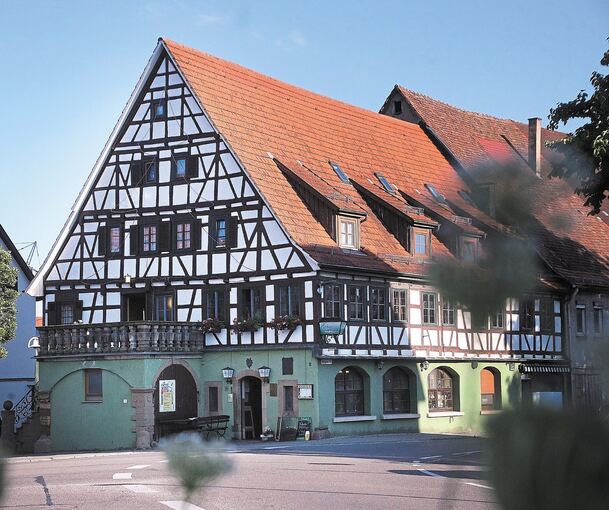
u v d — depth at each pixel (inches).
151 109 1387.8
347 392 1279.5
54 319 1440.7
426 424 1373.0
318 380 1216.8
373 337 1298.0
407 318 1352.1
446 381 1422.2
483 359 1440.7
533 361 1497.3
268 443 1173.7
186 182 1353.3
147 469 778.2
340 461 824.9
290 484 636.1
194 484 98.0
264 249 1278.3
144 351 1222.9
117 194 1407.5
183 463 98.1
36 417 1312.7
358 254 1311.5
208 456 98.7
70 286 1435.8
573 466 83.0
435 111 1856.5
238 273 1300.4
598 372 87.0
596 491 82.2
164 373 1254.3
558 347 1531.7
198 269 1339.8
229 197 1316.4
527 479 83.8
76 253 1435.8
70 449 1268.5
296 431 1221.1
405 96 1840.6
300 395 1227.2
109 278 1405.0
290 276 1251.2
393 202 1427.2
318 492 589.0
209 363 1316.4
